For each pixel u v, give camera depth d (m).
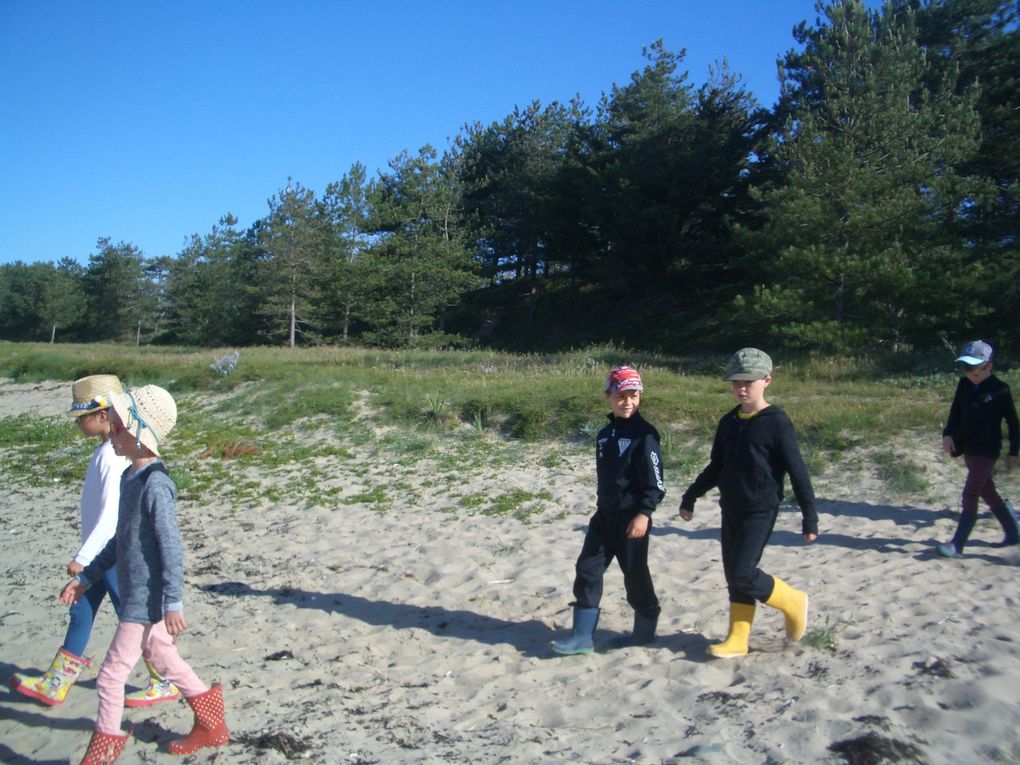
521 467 10.71
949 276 18.41
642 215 33.31
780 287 20.88
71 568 4.18
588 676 4.74
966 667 4.22
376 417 13.50
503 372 17.31
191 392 17.53
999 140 22.06
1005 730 3.57
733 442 4.74
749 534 4.64
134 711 4.57
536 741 3.98
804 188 20.88
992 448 6.43
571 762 3.72
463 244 40.75
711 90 34.22
